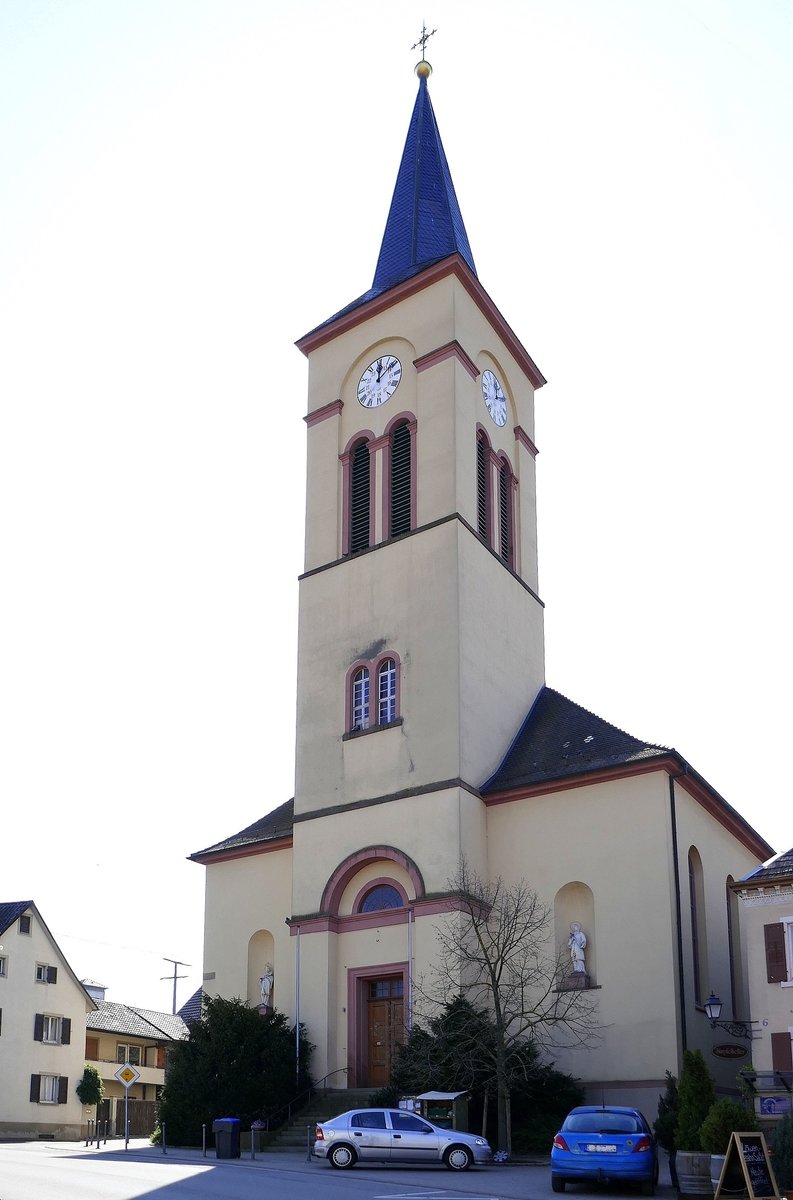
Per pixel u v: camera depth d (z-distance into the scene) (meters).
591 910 34.59
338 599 40.50
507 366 45.06
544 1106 30.91
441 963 33.75
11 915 51.22
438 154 49.22
